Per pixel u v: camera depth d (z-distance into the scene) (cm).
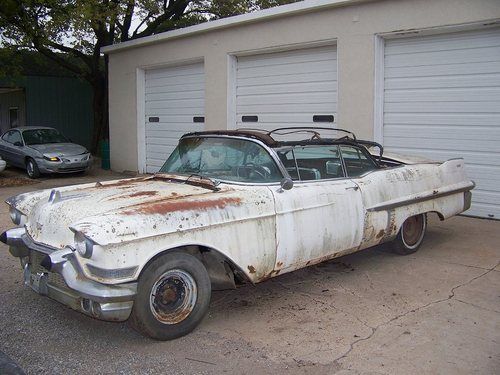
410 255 649
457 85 860
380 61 935
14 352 405
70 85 2477
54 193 468
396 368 372
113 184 529
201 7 1966
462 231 771
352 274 582
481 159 848
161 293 410
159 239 399
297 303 501
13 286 554
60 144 1595
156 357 396
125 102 1552
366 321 455
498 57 814
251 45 1137
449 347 403
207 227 425
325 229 510
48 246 426
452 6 825
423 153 910
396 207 586
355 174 576
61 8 1485
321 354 396
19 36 1552
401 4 882
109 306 383
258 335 432
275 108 1138
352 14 949
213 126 1253
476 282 549
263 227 461
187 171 536
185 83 1373
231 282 464
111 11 1460
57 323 460
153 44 1409
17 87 2348
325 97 1042
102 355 400
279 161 497
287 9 1030
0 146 1655
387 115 947
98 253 377
